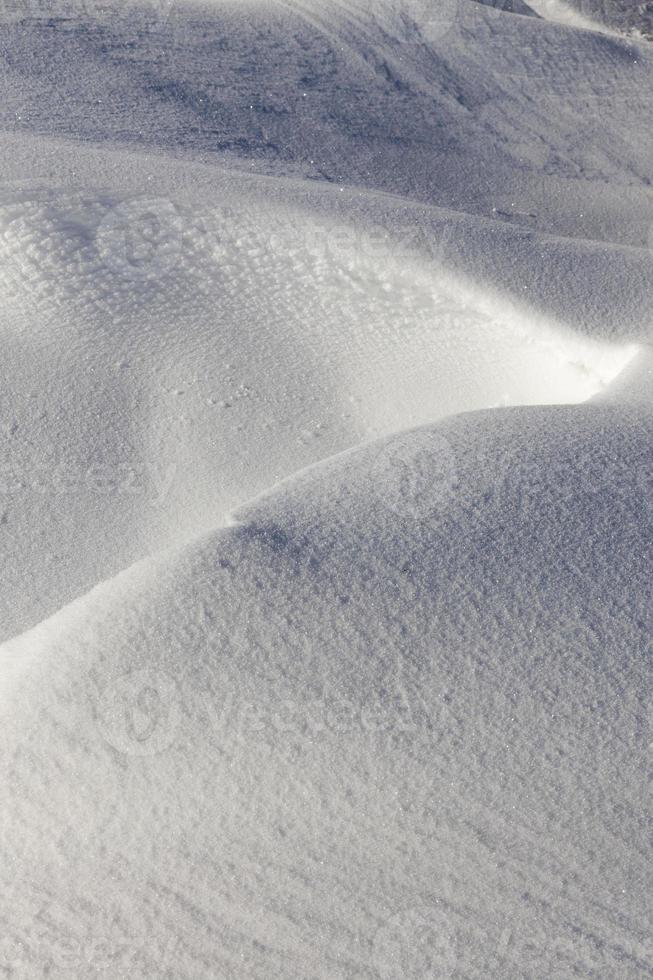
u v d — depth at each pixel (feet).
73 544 12.01
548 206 33.06
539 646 7.36
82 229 17.08
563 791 6.53
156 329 15.61
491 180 34.09
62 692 7.05
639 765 6.67
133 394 14.25
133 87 33.78
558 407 11.46
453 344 15.75
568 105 39.83
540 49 42.93
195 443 13.66
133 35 37.47
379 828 6.37
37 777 6.67
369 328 16.02
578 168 36.01
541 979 5.83
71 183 18.44
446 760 6.64
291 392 14.76
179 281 16.60
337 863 6.25
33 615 10.94
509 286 16.42
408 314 16.20
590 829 6.37
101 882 6.28
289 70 37.93
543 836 6.35
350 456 10.11
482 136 36.83
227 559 7.94
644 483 9.29
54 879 6.32
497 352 15.55
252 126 33.63
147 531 12.30
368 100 37.29
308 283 16.71
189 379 14.67
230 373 14.92
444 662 7.20
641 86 42.22
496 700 6.97
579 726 6.86
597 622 7.59
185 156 28.91
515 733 6.80
